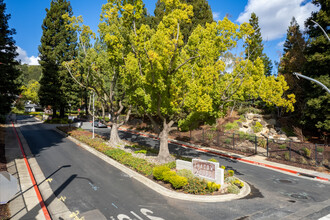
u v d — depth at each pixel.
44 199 9.79
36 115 68.38
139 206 9.24
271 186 12.45
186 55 16.69
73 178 12.67
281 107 30.59
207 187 11.21
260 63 17.09
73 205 9.21
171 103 15.22
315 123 24.38
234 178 12.76
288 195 11.06
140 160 15.51
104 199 9.88
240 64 16.03
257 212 8.97
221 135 27.25
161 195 10.51
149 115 17.69
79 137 25.75
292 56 31.52
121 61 18.17
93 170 14.30
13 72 25.12
